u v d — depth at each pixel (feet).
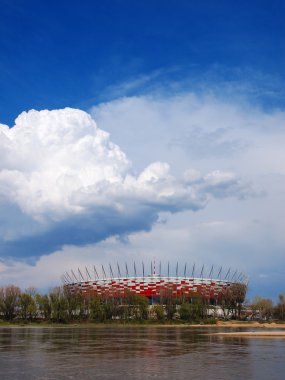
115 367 156.35
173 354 202.59
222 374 139.85
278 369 152.05
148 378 131.95
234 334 386.32
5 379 131.34
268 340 304.71
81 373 142.41
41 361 175.32
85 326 634.02
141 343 271.69
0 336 353.31
